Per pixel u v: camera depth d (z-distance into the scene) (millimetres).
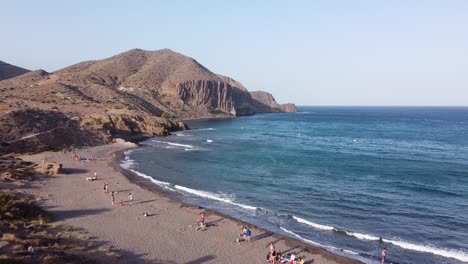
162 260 25141
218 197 43406
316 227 33750
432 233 32781
